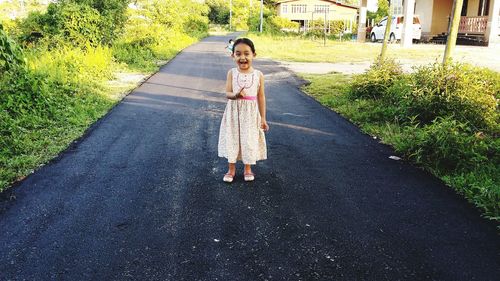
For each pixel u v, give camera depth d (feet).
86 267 9.20
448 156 15.03
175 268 9.14
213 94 30.50
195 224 11.10
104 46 48.52
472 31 70.85
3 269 9.16
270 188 13.47
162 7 82.28
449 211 11.84
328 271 9.01
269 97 29.09
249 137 13.64
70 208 12.07
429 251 9.78
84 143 18.34
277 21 133.18
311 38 101.45
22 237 10.49
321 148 17.63
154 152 17.08
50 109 22.53
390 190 13.32
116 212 11.82
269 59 55.42
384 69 27.32
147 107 25.77
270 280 8.70
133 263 9.34
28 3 78.59
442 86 20.24
